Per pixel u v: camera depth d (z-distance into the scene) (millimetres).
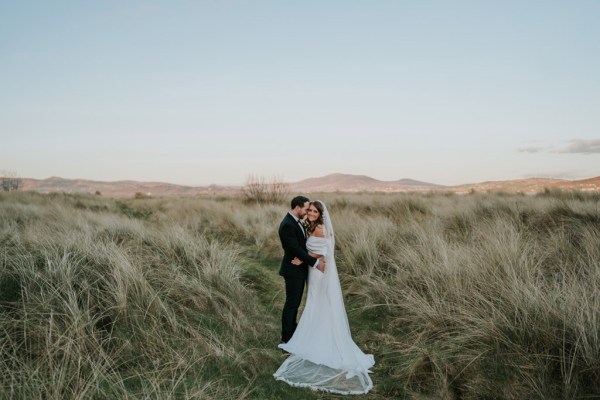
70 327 3566
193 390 3254
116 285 4520
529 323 3711
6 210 11438
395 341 4445
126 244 6727
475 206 10359
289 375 3844
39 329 3611
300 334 4383
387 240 7348
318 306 4320
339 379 3777
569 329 3510
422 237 6988
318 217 4461
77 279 4520
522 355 3496
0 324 3570
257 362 3982
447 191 20641
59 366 3164
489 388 3299
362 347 4477
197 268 5973
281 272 4719
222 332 4500
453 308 4477
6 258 4742
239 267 6707
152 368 3574
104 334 3910
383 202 13562
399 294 5336
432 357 3805
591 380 3115
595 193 12570
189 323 4496
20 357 3312
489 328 3855
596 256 5227
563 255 5648
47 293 4129
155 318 4281
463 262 5371
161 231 8242
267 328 4895
